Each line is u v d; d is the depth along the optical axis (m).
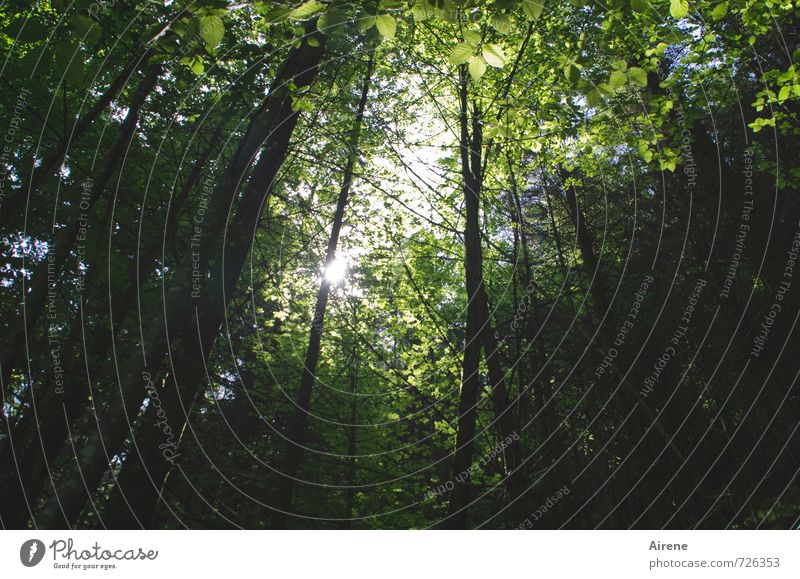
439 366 12.48
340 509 13.22
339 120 10.61
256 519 11.36
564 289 12.21
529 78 9.55
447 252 12.48
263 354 12.30
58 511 4.37
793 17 8.62
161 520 10.34
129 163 10.07
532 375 11.65
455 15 3.51
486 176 10.87
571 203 12.57
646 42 8.31
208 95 8.98
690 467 10.58
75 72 3.19
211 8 3.57
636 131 8.42
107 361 9.63
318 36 6.26
